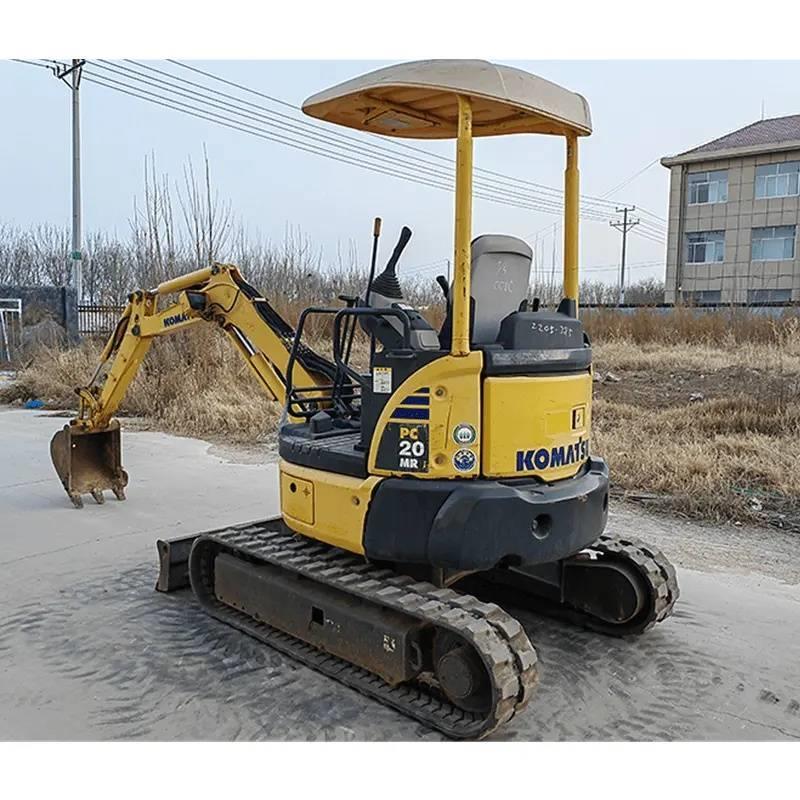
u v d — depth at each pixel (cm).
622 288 5191
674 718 385
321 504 431
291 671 431
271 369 593
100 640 467
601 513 428
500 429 386
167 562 536
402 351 395
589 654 451
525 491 387
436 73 372
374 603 418
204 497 780
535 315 401
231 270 599
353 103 450
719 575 568
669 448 875
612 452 870
